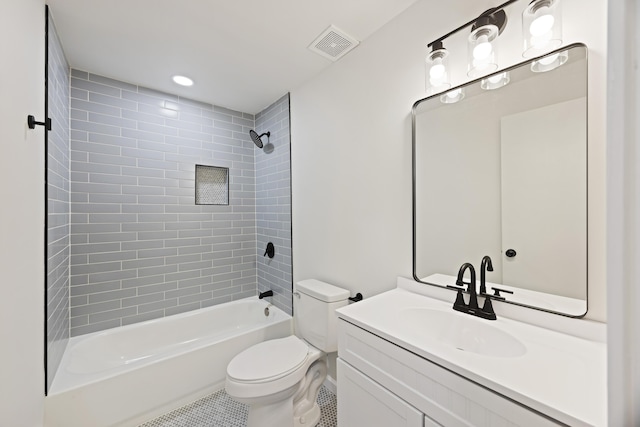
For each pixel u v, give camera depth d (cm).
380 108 152
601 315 84
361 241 165
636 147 28
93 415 145
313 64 185
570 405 57
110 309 204
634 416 28
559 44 90
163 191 227
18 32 92
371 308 116
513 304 102
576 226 89
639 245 28
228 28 148
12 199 87
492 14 103
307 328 178
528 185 99
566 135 90
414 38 134
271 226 259
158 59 179
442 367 76
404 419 86
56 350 153
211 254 253
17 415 92
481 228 112
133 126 213
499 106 106
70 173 188
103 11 134
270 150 257
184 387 175
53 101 142
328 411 170
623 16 28
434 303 121
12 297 87
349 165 173
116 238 206
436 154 127
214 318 243
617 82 29
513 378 66
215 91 227
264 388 132
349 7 135
